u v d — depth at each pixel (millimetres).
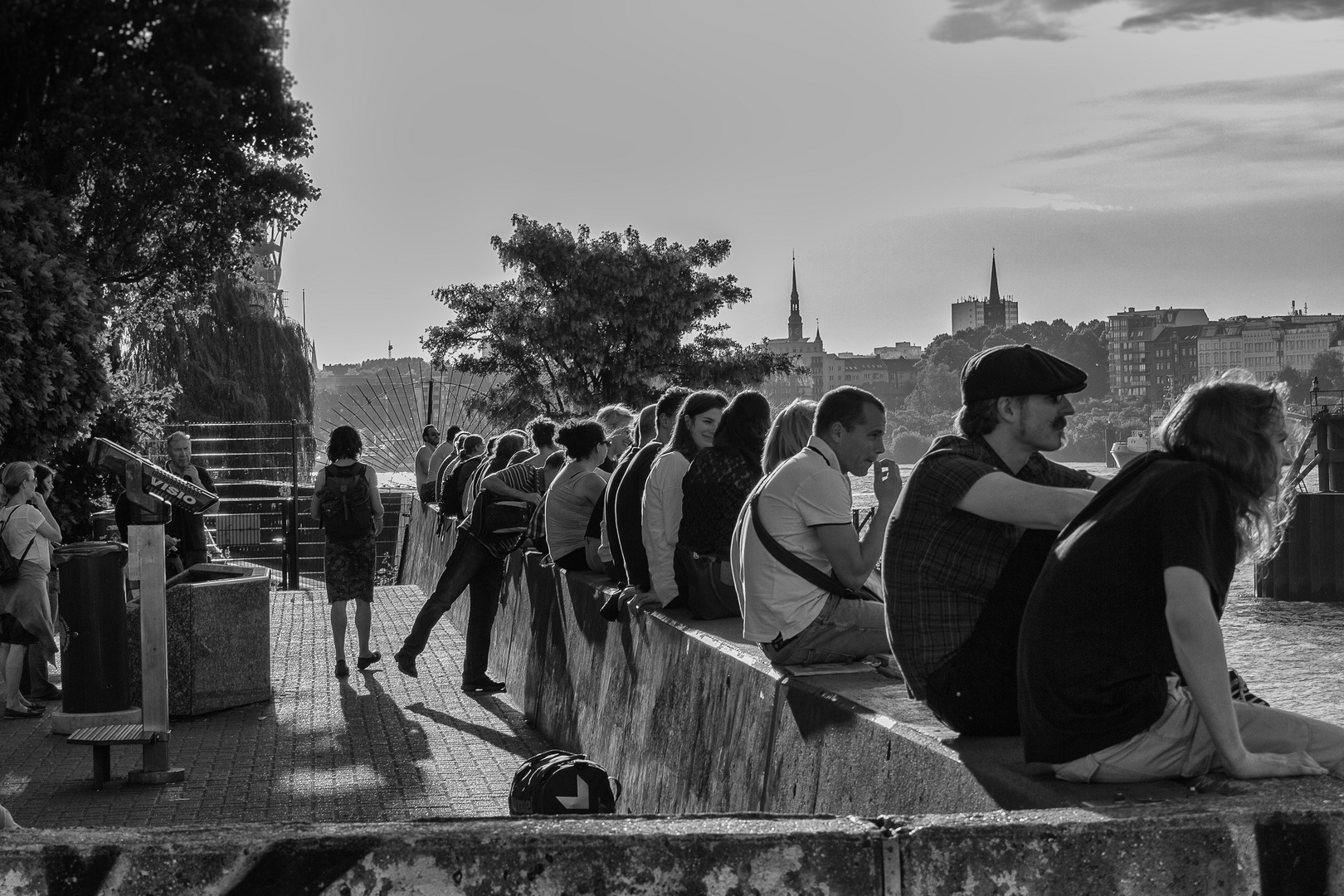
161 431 16500
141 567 7848
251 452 22922
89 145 5641
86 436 13984
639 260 32375
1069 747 2908
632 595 7117
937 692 3414
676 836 2338
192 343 15711
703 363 32812
